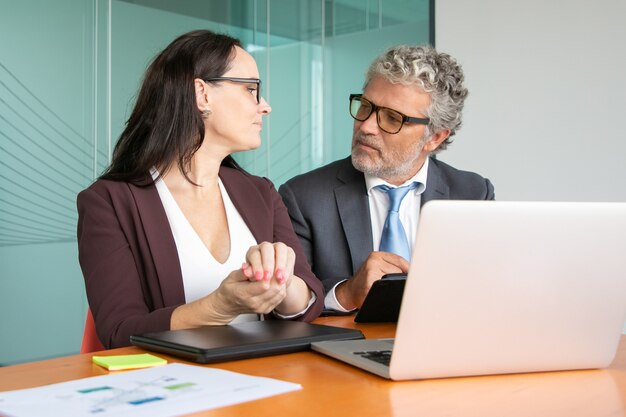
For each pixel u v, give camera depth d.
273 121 4.67
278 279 1.58
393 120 2.50
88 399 1.07
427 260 1.18
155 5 4.21
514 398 1.16
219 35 2.08
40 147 3.89
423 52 2.55
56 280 4.01
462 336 1.24
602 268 1.29
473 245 1.21
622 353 1.54
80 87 3.99
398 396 1.15
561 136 5.02
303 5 4.76
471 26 5.25
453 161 5.41
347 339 1.54
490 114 5.24
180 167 2.03
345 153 4.94
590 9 4.88
